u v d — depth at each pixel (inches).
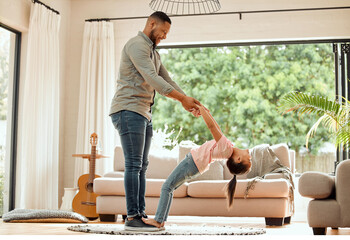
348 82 239.0
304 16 238.8
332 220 131.5
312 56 431.5
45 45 225.6
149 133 121.9
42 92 221.6
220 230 134.8
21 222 173.8
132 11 254.7
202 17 246.8
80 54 257.0
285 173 183.9
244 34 242.5
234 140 434.0
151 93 118.4
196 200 176.2
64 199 219.0
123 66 116.4
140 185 120.3
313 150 413.1
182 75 453.1
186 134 440.5
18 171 218.1
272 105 432.8
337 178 133.3
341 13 236.2
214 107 443.2
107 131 243.3
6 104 215.5
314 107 193.5
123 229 128.5
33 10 219.5
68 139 253.1
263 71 438.9
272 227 166.4
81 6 259.9
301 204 226.5
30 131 213.5
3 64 213.6
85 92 247.8
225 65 446.9
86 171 240.8
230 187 123.6
